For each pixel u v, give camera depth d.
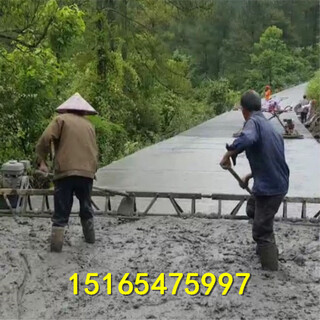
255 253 5.34
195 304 4.26
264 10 55.22
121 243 5.64
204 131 16.56
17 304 4.27
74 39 11.46
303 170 9.57
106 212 6.64
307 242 5.68
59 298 4.37
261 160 4.77
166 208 6.99
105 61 16.62
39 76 10.73
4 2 10.19
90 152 5.43
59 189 5.34
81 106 5.52
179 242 5.66
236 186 8.21
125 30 17.20
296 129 16.17
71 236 5.85
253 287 4.56
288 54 50.12
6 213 6.65
